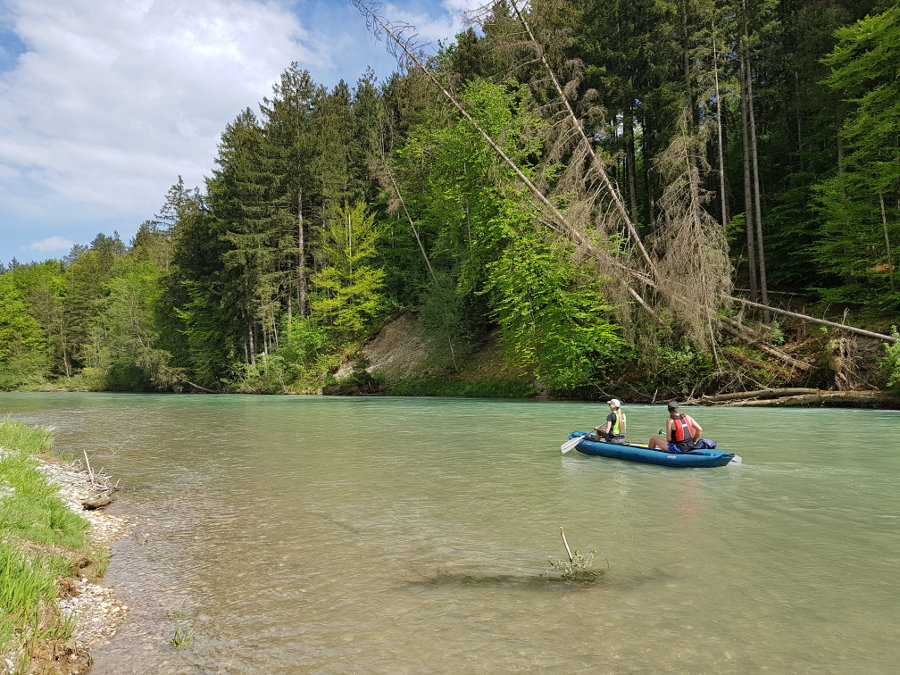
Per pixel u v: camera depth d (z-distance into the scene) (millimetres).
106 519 7582
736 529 6695
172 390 52281
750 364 22578
